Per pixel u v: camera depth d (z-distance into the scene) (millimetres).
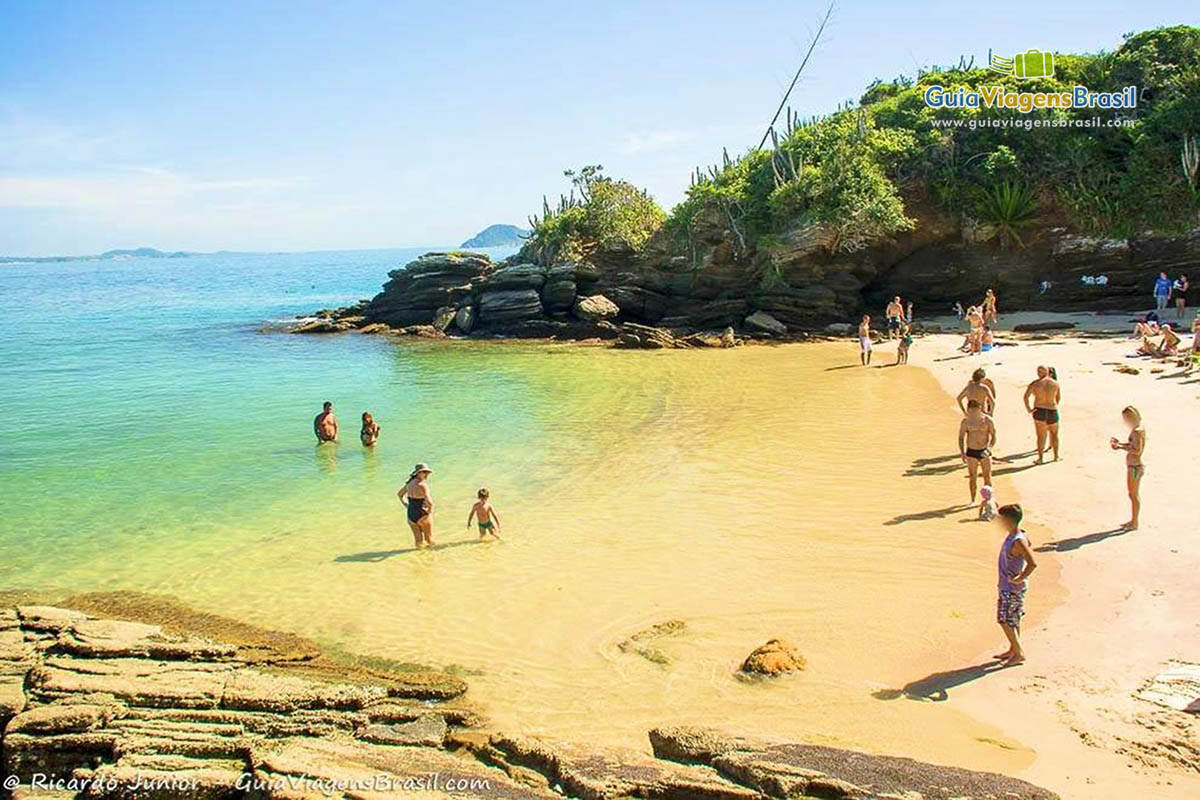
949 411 23672
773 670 10148
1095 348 30625
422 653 11367
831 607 11984
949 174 43250
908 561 13406
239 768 8680
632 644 11305
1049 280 42188
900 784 7336
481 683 10516
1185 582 11406
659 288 47594
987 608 11570
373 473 20609
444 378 34250
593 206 52219
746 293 45469
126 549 15883
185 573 14609
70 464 21984
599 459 21000
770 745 8227
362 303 57969
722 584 13047
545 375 34125
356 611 12781
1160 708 8648
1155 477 15750
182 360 41938
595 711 9719
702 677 10312
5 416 28281
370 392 31578
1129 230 39781
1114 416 20344
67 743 9203
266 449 23266
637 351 40000
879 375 29797
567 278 48250
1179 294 38906
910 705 9266
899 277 45125
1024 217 42250
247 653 11367
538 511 17188
